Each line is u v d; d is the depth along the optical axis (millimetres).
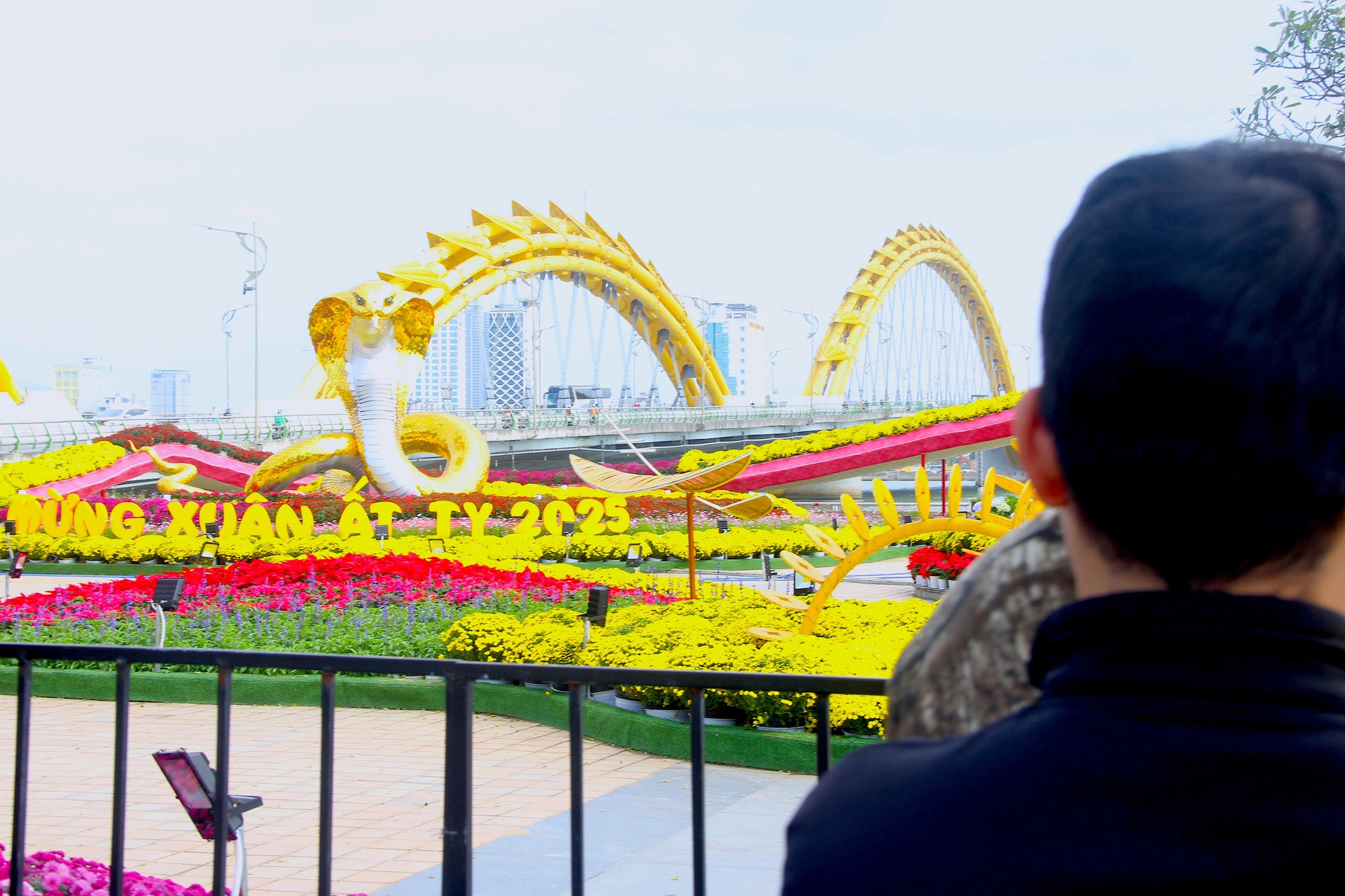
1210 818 908
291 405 55031
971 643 1319
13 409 41656
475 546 26531
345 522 27234
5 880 4312
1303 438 945
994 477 8844
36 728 9734
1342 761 916
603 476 12180
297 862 6023
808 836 1096
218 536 27328
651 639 10102
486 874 5746
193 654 3281
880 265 87750
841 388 86000
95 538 27531
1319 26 8805
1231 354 937
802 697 8188
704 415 63875
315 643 12406
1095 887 910
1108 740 964
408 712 10539
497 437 54031
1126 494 990
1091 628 1024
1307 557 990
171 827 6648
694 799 2865
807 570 9484
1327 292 951
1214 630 961
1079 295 1021
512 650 10570
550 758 8508
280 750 8836
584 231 63906
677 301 71062
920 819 1014
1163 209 1005
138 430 39219
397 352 33969
